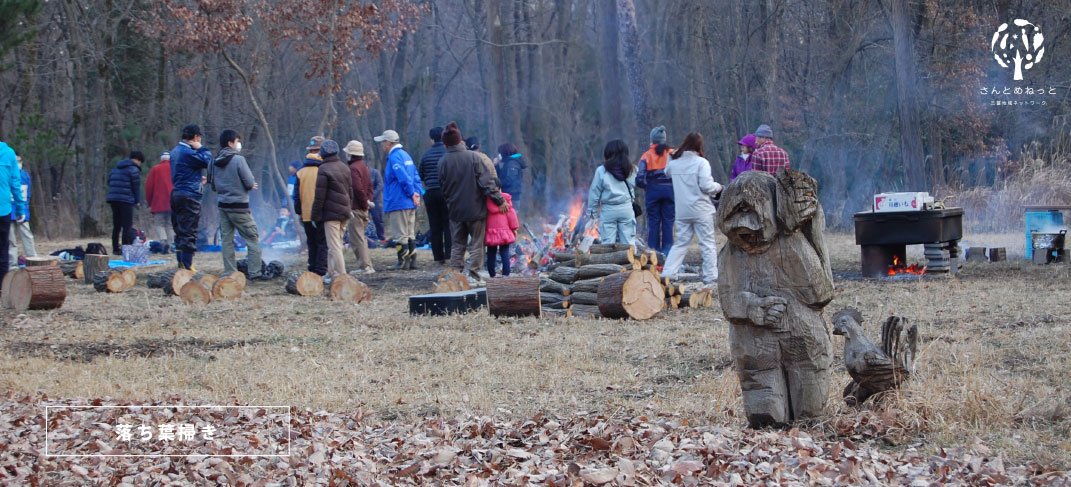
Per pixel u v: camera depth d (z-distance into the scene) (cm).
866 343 597
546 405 707
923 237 1305
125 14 3612
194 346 989
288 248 2244
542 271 1502
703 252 1253
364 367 855
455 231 1394
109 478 541
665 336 962
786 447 534
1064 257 1438
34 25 2544
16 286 1250
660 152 1515
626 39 2292
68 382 807
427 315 1141
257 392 764
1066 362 736
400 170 1677
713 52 3731
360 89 4319
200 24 2161
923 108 2930
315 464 551
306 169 1536
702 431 581
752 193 552
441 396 738
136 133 3594
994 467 498
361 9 2283
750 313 562
